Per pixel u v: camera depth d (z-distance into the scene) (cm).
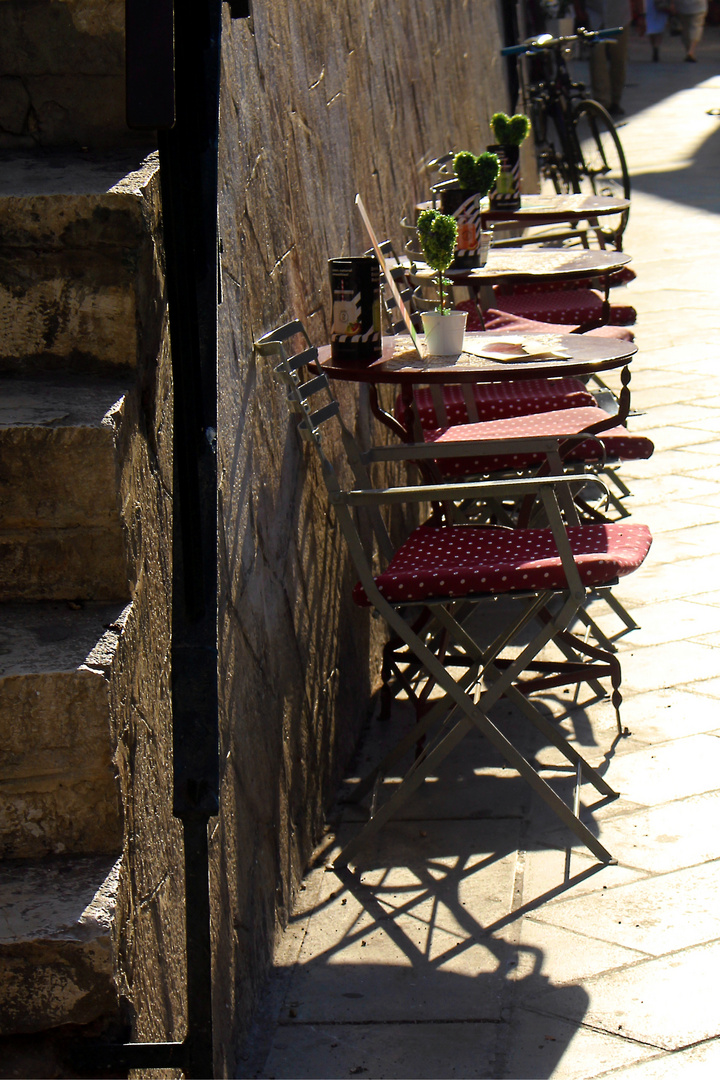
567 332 372
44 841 167
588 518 455
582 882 276
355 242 388
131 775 174
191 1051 152
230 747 237
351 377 301
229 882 230
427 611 347
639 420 611
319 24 355
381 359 314
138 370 188
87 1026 157
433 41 584
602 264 411
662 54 2503
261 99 287
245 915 240
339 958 258
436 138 573
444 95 608
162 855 190
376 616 397
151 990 178
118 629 170
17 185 187
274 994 247
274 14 304
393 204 457
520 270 402
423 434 352
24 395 178
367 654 378
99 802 165
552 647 400
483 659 300
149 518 190
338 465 351
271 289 290
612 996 238
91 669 159
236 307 258
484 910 270
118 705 166
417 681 369
